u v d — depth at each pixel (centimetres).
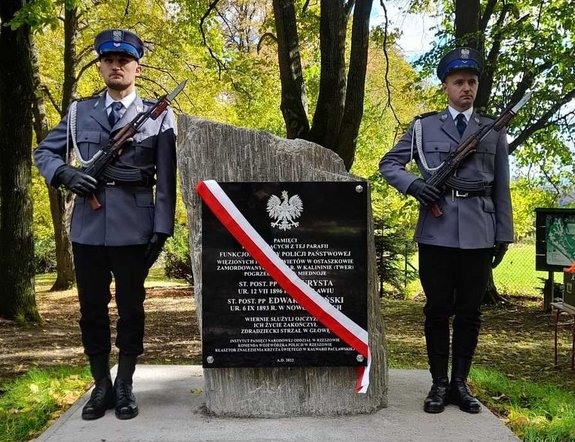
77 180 310
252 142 338
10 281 902
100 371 338
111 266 328
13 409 400
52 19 816
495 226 340
